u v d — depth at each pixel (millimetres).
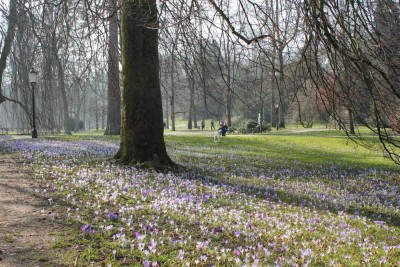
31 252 5008
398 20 5320
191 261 5008
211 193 9367
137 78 12930
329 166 18297
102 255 5039
